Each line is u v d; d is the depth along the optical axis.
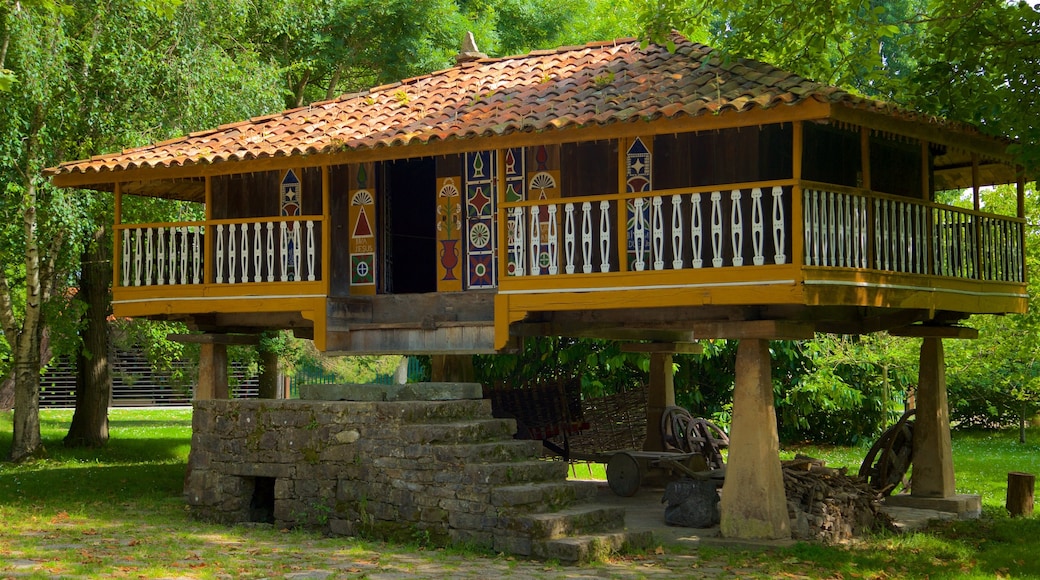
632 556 10.59
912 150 13.63
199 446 12.59
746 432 11.66
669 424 16.72
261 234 13.73
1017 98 13.00
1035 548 11.69
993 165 14.98
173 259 14.21
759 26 13.89
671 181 12.21
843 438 23.98
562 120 11.58
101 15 17.94
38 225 18.58
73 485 15.81
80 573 8.89
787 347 22.78
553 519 10.26
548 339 22.69
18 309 23.48
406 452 11.05
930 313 12.68
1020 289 14.59
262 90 20.48
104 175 14.17
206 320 14.92
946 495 14.48
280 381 31.72
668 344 16.47
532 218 12.26
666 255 11.46
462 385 12.34
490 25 26.33
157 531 11.55
